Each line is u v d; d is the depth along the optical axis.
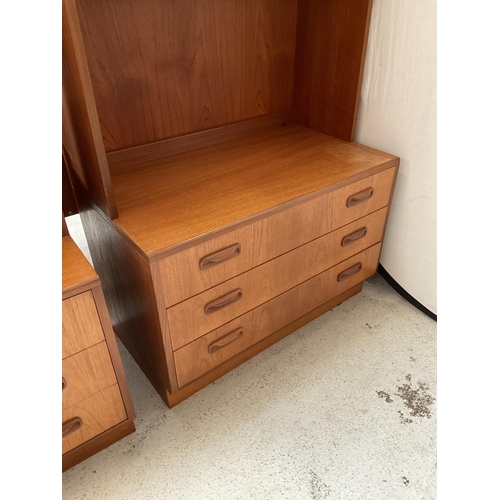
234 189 1.20
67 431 1.01
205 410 1.27
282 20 1.47
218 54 1.37
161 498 1.06
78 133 1.03
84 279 0.87
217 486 1.08
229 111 1.50
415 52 1.27
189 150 1.45
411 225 1.53
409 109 1.35
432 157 1.35
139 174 1.28
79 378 0.97
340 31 1.39
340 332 1.54
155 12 1.19
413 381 1.36
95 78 1.17
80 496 1.06
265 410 1.27
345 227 1.39
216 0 1.28
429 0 1.18
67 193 1.32
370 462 1.14
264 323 1.34
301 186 1.22
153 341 1.16
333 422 1.24
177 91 1.34
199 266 1.04
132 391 1.33
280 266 1.26
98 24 1.12
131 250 1.01
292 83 1.63
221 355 1.27
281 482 1.09
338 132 1.56
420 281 1.59
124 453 1.15
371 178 1.37
